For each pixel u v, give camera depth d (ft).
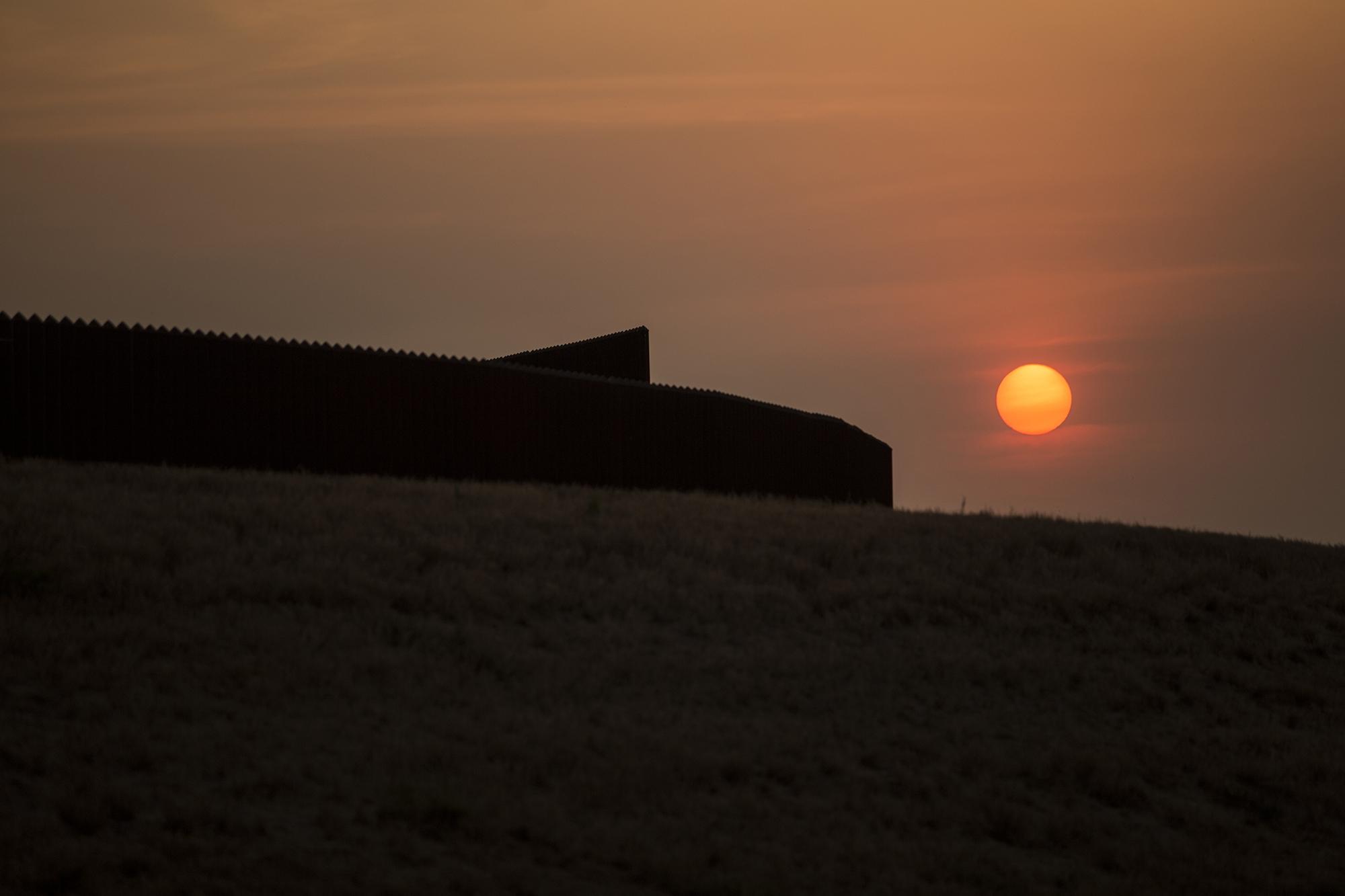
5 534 118.21
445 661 103.09
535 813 72.49
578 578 136.87
